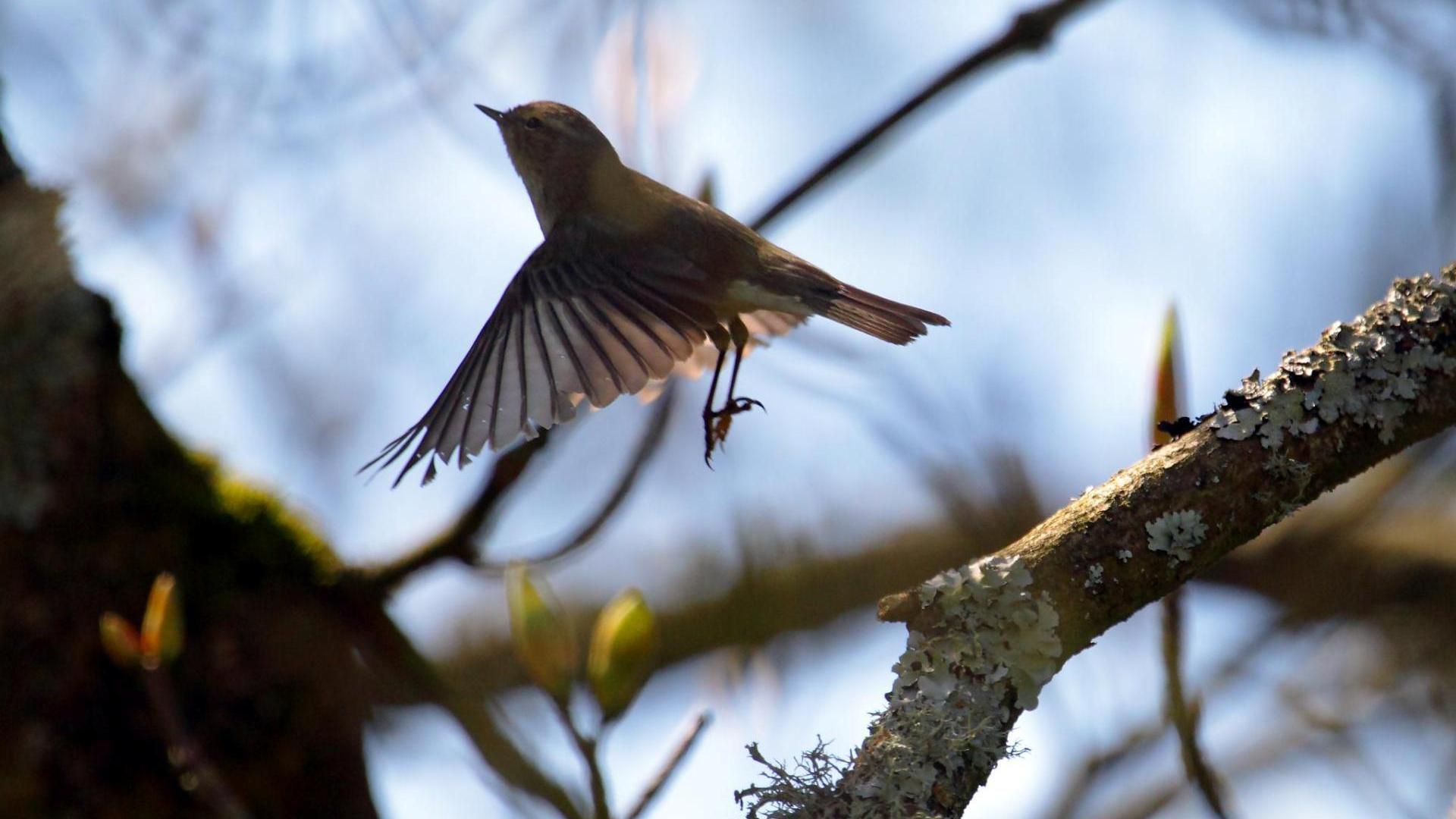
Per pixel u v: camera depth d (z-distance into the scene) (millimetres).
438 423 6812
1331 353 4801
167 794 7941
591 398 7039
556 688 5613
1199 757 5602
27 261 8070
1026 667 4492
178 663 8133
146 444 8477
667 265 7992
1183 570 4613
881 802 4266
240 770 8133
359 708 8641
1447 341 4762
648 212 8289
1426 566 10477
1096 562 4598
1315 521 10805
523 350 7246
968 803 4348
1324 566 10641
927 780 4297
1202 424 4816
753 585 10781
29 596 7941
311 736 8375
